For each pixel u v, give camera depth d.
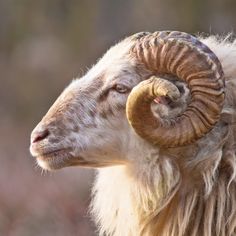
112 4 92.06
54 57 91.94
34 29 100.81
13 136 66.56
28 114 83.62
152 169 20.05
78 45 92.44
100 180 21.61
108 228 21.50
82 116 20.55
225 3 82.31
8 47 100.12
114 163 20.72
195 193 19.91
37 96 86.88
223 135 19.66
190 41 19.33
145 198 20.31
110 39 90.12
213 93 19.00
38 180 45.03
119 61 20.42
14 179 46.94
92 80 20.70
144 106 19.17
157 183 20.02
